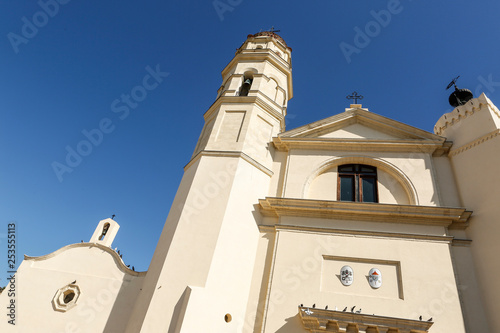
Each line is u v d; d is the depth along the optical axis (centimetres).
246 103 1369
